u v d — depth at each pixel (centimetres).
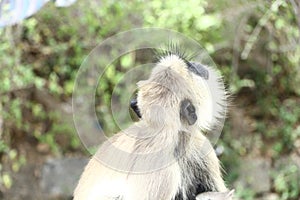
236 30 941
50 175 980
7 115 945
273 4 747
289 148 1012
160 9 880
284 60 1002
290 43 931
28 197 969
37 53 970
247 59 1008
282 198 970
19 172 981
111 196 413
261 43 990
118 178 414
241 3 917
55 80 954
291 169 987
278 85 1034
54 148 988
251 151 1000
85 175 444
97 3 911
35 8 634
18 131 991
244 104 1038
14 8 627
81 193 439
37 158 991
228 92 435
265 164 991
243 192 958
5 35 894
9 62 899
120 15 899
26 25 903
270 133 1016
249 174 978
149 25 867
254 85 1030
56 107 987
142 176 405
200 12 866
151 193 402
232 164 973
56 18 936
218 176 453
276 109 1034
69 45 952
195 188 437
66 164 982
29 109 997
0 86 916
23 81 917
